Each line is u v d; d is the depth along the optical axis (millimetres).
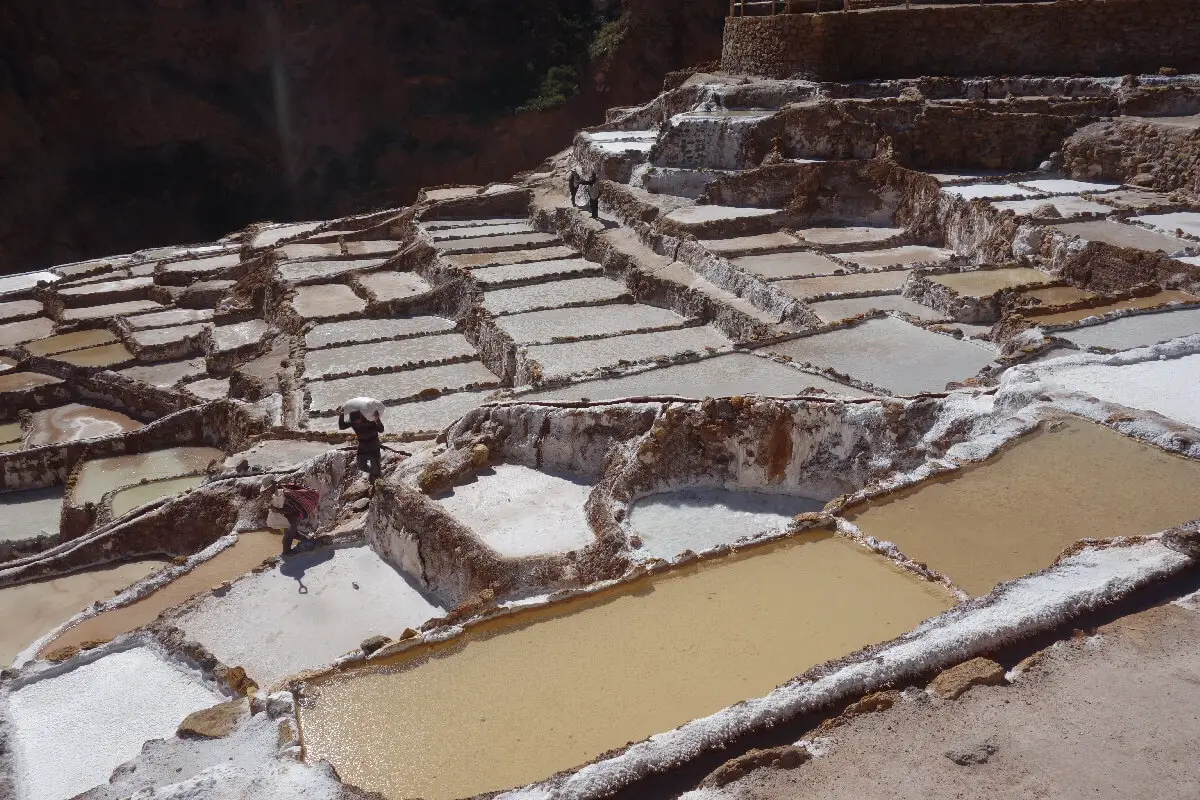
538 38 53062
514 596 11734
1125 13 26328
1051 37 27328
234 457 18531
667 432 13664
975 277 19625
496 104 51781
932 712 6734
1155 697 6758
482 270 27016
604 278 26578
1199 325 15117
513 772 7066
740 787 6188
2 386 26938
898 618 8648
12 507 22094
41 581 16203
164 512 16656
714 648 8367
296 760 6953
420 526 13023
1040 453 10984
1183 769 6125
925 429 12695
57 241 46938
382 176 51562
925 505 10352
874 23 29109
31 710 10469
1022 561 9258
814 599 9008
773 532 10156
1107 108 25016
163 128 49688
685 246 24844
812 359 16031
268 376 23359
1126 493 10109
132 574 16219
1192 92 24172
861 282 21000
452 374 22016
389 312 26469
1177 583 8047
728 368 15938
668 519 12969
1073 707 6707
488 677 8172
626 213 28516
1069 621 7602
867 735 6566
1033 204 21938
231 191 50781
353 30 50938
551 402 14883
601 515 12820
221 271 33094
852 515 10289
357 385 21562
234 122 50469
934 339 16797
